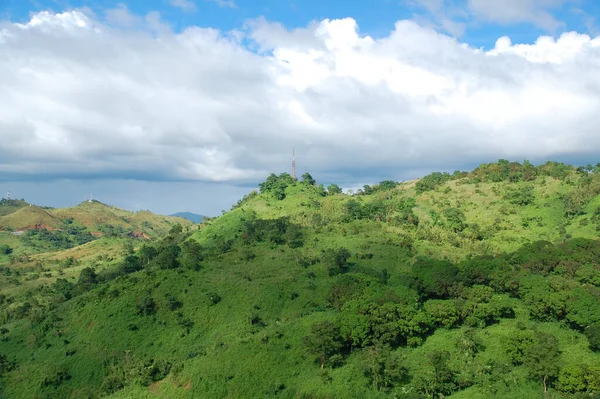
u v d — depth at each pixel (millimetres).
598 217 133750
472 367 73688
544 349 69938
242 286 113500
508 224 149000
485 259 108500
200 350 94438
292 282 114562
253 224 156875
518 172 184375
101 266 181500
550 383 68188
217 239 159500
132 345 99062
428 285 96000
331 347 78750
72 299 120438
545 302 83688
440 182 197250
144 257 148500
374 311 81688
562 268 99312
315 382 75812
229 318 103625
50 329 108312
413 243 139625
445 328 85500
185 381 83875
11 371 96625
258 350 85000
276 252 136875
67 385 92000
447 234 146000
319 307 102125
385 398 71125
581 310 79062
